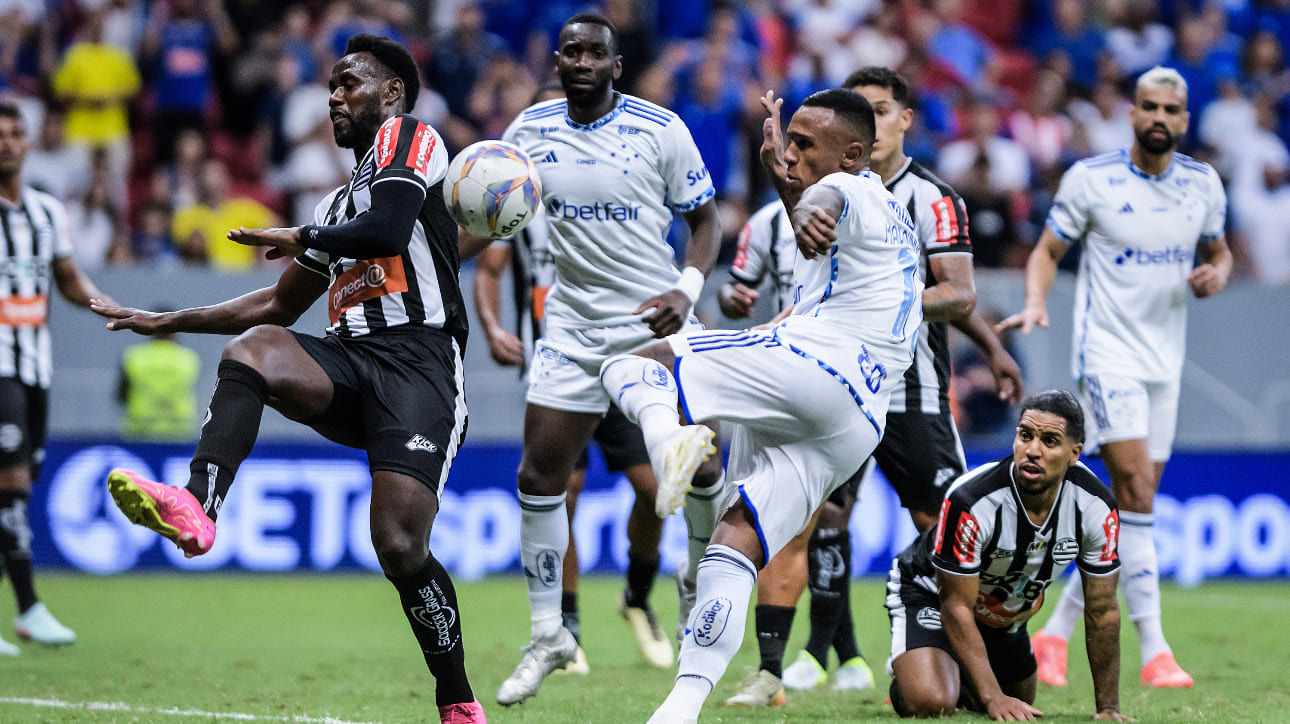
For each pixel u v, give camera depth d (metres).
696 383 15.41
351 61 16.47
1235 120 55.66
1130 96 60.03
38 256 27.36
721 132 49.78
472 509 40.91
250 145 54.78
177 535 13.54
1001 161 52.88
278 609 33.69
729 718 18.42
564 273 21.27
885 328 15.73
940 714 18.22
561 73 20.81
